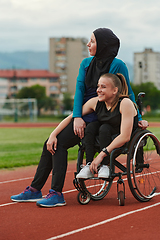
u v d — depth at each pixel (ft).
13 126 103.30
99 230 8.96
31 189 12.75
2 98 351.05
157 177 15.20
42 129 84.79
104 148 11.18
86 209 11.28
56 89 356.38
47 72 359.46
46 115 165.27
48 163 12.59
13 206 12.02
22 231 9.09
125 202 12.18
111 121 11.44
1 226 9.58
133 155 11.53
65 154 12.07
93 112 12.09
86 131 11.48
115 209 11.14
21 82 354.33
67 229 9.13
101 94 11.37
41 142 46.37
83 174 11.28
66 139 12.03
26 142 46.50
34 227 9.41
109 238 8.36
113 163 11.69
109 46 11.97
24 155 30.04
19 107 148.87
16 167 23.27
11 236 8.72
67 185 15.89
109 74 11.50
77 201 12.65
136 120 11.80
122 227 9.15
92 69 12.31
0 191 14.93
